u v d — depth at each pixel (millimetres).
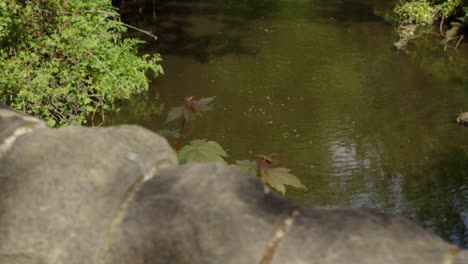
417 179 8383
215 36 14539
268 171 1941
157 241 1030
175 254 1016
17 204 1095
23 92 8898
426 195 7945
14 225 1084
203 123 10078
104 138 1141
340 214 998
